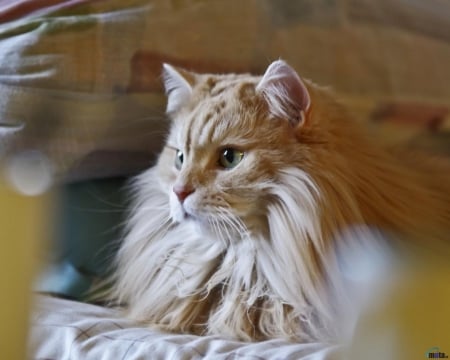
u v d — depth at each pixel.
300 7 1.57
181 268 1.19
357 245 1.06
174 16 1.40
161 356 0.90
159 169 1.29
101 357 0.92
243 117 1.13
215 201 1.10
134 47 1.34
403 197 1.19
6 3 1.38
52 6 1.34
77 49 1.29
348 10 1.64
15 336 0.59
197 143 1.15
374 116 1.55
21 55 1.25
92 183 1.40
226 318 1.11
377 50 1.62
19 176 0.59
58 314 1.08
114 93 1.32
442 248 1.07
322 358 0.84
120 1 1.37
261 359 0.87
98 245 1.36
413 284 0.60
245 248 1.13
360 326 0.64
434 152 1.51
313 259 1.07
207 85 1.25
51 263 1.28
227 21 1.45
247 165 1.10
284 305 1.09
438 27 1.74
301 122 1.11
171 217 1.19
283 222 1.08
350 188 1.12
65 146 1.28
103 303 1.30
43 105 1.25
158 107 1.39
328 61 1.55
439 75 1.67
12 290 0.58
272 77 1.12
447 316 0.58
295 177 1.08
